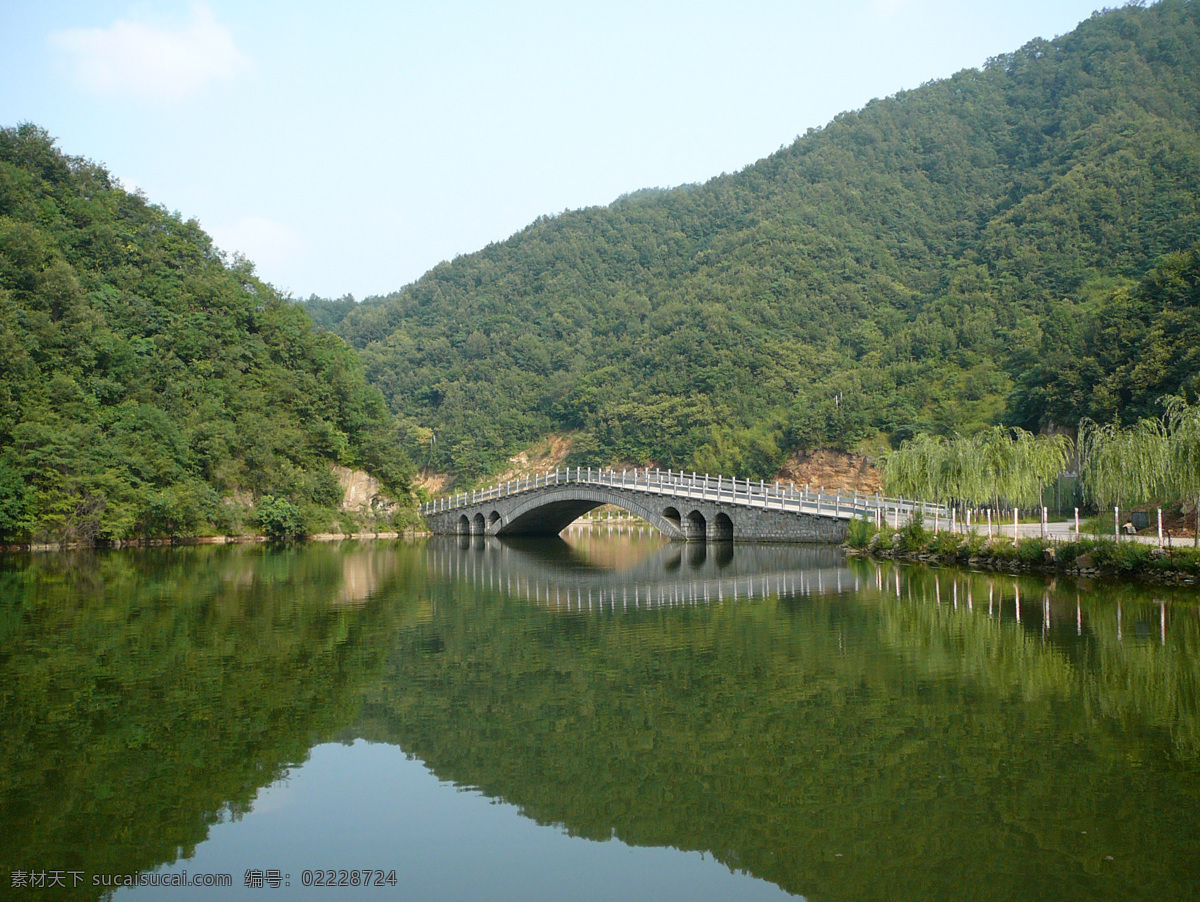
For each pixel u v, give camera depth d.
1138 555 32.81
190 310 81.62
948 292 137.00
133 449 63.41
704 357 129.25
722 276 155.88
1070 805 13.71
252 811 14.42
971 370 110.19
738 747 16.72
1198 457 32.28
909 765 15.43
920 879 11.81
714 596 35.88
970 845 12.62
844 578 39.47
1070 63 197.38
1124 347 73.06
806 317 141.25
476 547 71.38
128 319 74.31
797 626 27.86
